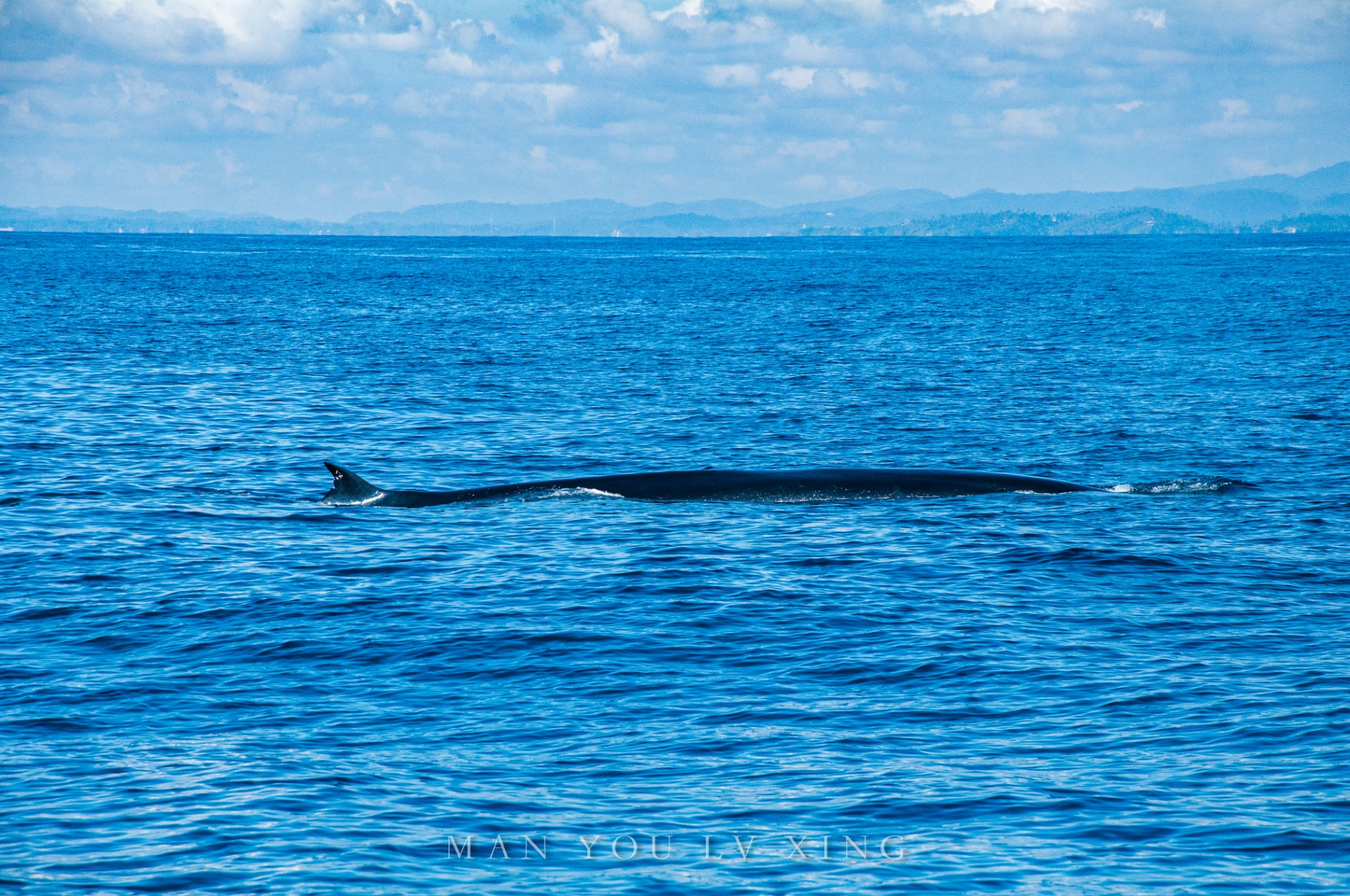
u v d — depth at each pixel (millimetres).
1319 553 75875
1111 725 48094
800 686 53156
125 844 38344
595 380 168625
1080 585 68938
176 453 111625
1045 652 57281
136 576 71062
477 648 58375
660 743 47000
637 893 35500
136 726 48906
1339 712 48719
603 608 64500
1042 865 36938
